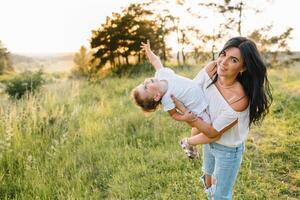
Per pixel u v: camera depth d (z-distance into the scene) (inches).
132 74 872.3
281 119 278.2
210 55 1087.6
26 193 176.1
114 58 1218.0
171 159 209.3
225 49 110.3
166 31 1170.0
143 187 182.4
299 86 389.1
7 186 186.2
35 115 267.3
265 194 170.6
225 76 112.0
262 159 208.8
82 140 249.0
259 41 1026.1
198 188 177.0
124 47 1210.0
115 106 364.2
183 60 1116.5
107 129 270.1
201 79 126.3
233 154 123.2
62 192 180.2
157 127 267.7
